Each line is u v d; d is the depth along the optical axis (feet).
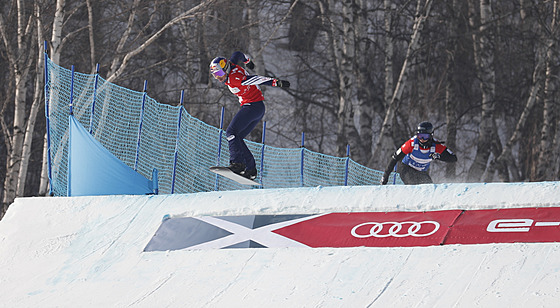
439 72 242.37
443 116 261.44
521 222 54.49
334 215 61.26
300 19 215.72
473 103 252.42
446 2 222.07
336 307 45.62
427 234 55.11
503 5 241.76
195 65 239.09
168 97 219.61
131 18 163.02
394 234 56.08
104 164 84.89
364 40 214.90
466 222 56.13
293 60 256.73
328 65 253.03
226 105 217.77
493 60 216.13
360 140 204.13
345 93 195.00
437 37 235.20
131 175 85.51
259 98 75.82
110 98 139.13
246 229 60.80
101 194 84.48
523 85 237.86
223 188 147.13
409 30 254.47
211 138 148.25
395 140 233.35
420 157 82.07
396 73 243.81
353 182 169.99
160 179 135.54
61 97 117.19
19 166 153.38
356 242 55.57
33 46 157.79
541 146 214.69
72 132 85.87
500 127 264.93
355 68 222.48
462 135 255.50
